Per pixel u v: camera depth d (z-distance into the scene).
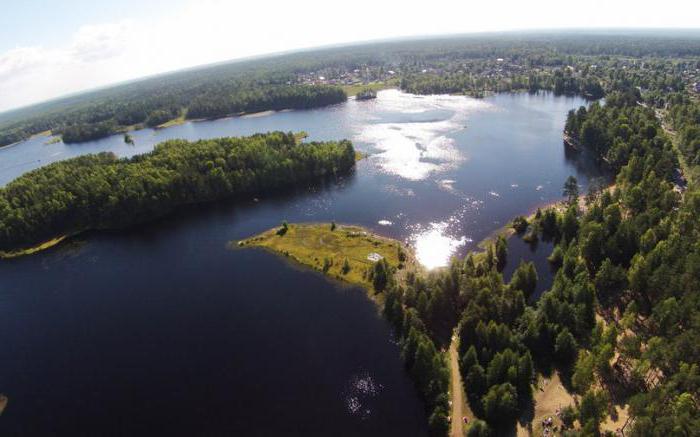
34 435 94.62
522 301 104.94
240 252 156.50
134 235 180.50
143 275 150.00
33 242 182.12
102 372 109.25
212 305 129.38
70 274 156.12
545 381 92.44
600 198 161.38
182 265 153.25
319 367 103.50
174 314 127.56
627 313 101.31
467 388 90.12
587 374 84.31
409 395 94.00
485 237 153.12
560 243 136.62
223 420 93.12
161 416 95.62
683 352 83.69
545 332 98.25
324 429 88.94
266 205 196.38
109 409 98.81
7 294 148.00
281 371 103.56
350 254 146.00
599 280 114.88
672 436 67.38
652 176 158.00
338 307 122.56
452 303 112.44
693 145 193.88
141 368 109.19
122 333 122.38
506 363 88.06
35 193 193.00
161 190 195.38
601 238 126.44
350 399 94.75
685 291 98.38
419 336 98.00
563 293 107.81
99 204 191.88
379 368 101.56
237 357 109.06
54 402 102.19
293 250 152.25
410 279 123.25
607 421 82.38
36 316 134.38
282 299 128.38
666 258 111.06
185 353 112.31
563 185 192.00
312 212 184.00
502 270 133.00
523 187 192.38
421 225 164.62
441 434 83.81
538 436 81.44
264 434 89.12
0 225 178.00
